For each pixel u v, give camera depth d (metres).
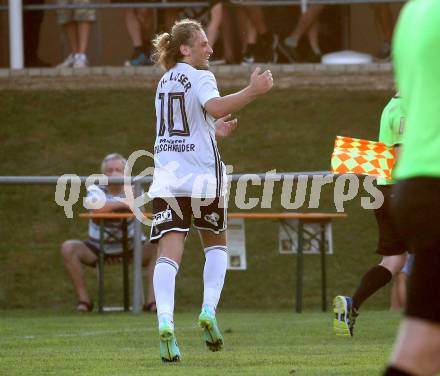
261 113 47.06
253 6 49.78
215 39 49.53
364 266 39.50
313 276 39.12
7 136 46.44
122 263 37.31
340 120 46.53
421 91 10.41
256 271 39.66
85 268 40.09
